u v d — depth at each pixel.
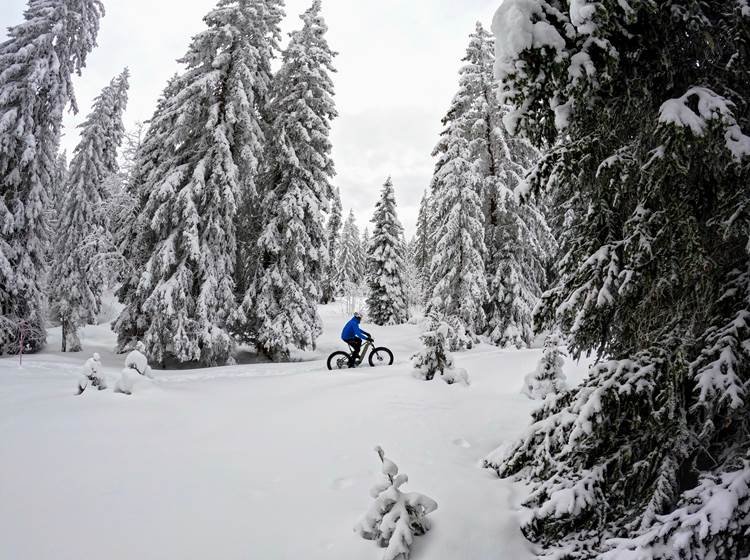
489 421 6.80
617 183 3.78
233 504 4.24
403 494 3.71
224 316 16.78
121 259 17.23
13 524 3.83
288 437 6.12
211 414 7.32
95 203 22.50
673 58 3.65
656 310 3.79
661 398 3.45
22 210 17.98
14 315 17.98
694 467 3.26
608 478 3.61
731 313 3.42
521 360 10.57
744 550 2.67
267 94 19.34
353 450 5.62
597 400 3.64
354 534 3.72
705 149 3.18
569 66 3.47
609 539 3.10
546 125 4.11
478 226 18.17
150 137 18.48
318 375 10.92
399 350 21.06
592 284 3.99
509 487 4.48
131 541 3.62
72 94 19.28
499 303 19.33
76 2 19.42
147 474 4.90
